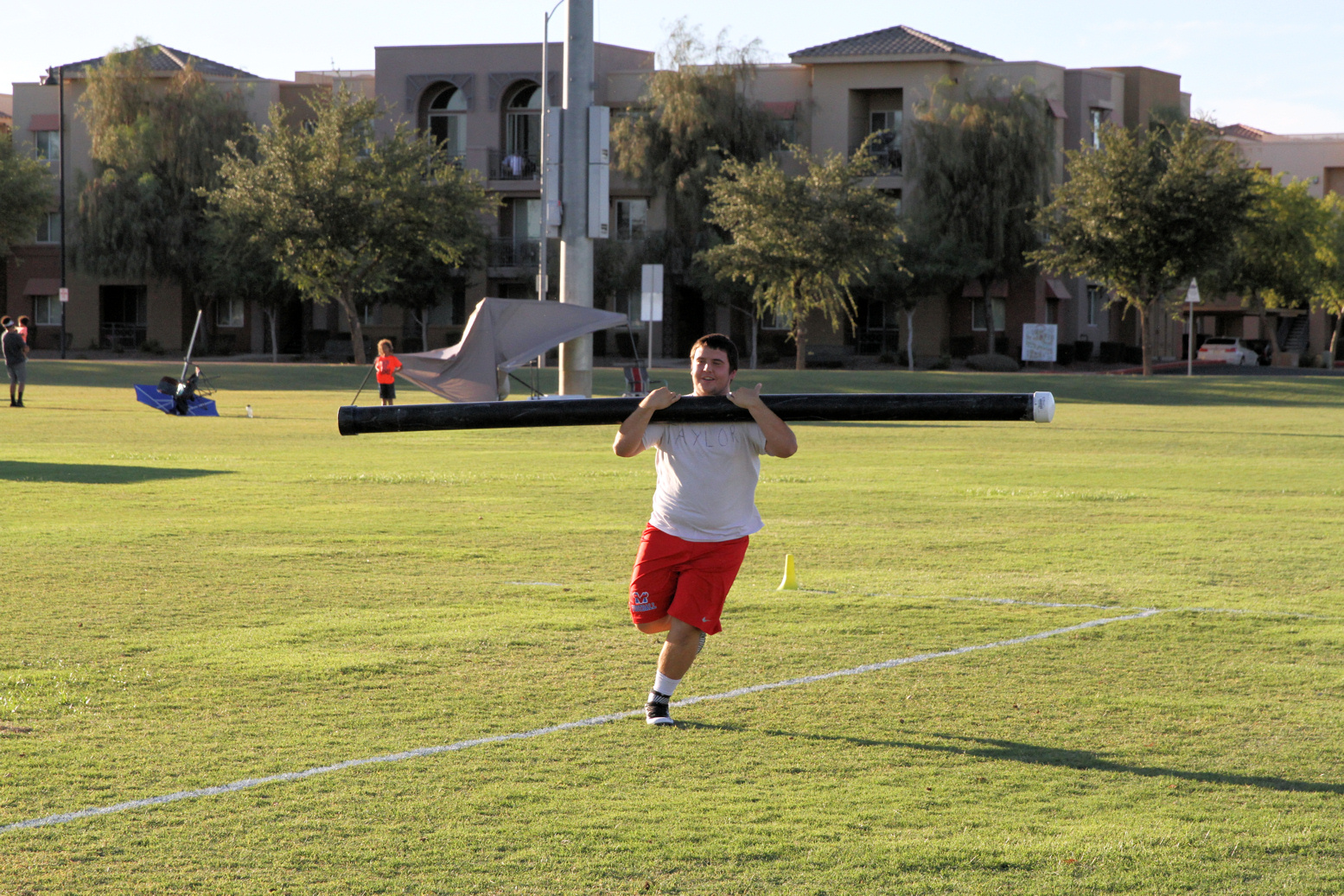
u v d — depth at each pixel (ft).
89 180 306.96
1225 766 26.43
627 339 307.17
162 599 43.27
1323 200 353.10
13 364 149.69
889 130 300.61
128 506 67.15
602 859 21.48
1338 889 20.36
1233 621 40.29
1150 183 239.30
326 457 96.12
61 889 20.22
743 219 248.73
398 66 314.35
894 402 28.12
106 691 31.63
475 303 317.01
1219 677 33.55
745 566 50.72
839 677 33.45
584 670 34.04
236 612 41.24
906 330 302.86
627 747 27.50
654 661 35.01
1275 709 30.55
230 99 311.47
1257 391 200.03
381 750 27.22
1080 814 23.71
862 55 295.69
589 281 115.75
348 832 22.63
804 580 47.60
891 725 29.22
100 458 92.38
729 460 28.78
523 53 309.01
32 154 334.44
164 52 338.34
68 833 22.54
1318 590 45.70
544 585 46.03
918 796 24.62
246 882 20.51
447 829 22.81
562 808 23.88
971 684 32.71
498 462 93.20
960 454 102.22
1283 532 59.88
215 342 327.67
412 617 40.55
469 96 312.09
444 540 56.39
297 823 23.04
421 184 257.55
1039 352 264.93
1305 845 22.16
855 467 90.33
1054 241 248.11
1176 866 21.25
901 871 21.03
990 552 54.08
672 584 29.27
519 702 30.91
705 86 288.30
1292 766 26.43
